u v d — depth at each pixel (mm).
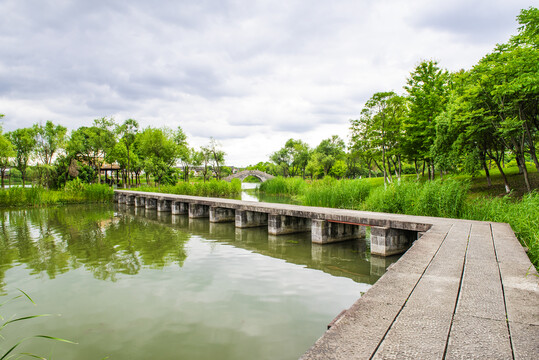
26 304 6531
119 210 24234
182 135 57406
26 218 19469
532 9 16109
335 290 7066
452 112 19203
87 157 43406
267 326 5445
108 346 4926
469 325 2928
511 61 15953
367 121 27188
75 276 8258
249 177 126250
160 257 10039
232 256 10078
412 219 10078
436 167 21594
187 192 34406
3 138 33469
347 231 12531
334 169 65812
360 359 2348
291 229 14023
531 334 2725
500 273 4547
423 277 4383
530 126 19047
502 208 11086
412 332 2799
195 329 5387
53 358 4641
